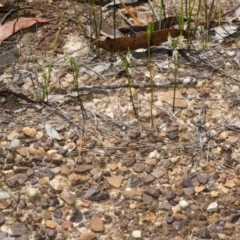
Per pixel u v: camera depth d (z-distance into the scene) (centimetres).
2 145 293
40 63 337
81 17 366
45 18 366
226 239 257
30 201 271
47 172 282
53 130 299
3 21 365
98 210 267
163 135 297
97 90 319
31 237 258
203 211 266
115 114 307
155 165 284
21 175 280
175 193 273
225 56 339
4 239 257
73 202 270
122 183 277
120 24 362
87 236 257
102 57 339
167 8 371
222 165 285
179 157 287
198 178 279
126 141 294
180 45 341
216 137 296
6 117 307
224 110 309
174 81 317
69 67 333
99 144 293
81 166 283
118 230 260
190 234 258
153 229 260
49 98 315
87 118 305
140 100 314
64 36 355
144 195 272
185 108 310
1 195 272
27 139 296
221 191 274
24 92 320
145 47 340
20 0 377
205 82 324
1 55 341
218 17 361
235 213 266
